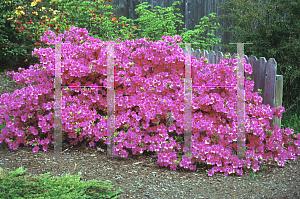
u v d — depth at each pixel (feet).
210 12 26.53
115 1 27.48
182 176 9.66
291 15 16.47
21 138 11.55
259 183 9.26
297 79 15.81
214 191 8.69
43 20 20.21
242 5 17.75
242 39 17.53
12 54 22.11
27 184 7.87
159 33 23.47
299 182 9.30
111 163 10.45
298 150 11.62
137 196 8.20
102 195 7.82
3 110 11.62
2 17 21.91
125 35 20.94
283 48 15.84
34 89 11.37
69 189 7.80
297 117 15.03
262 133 10.75
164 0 27.12
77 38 12.69
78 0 21.57
